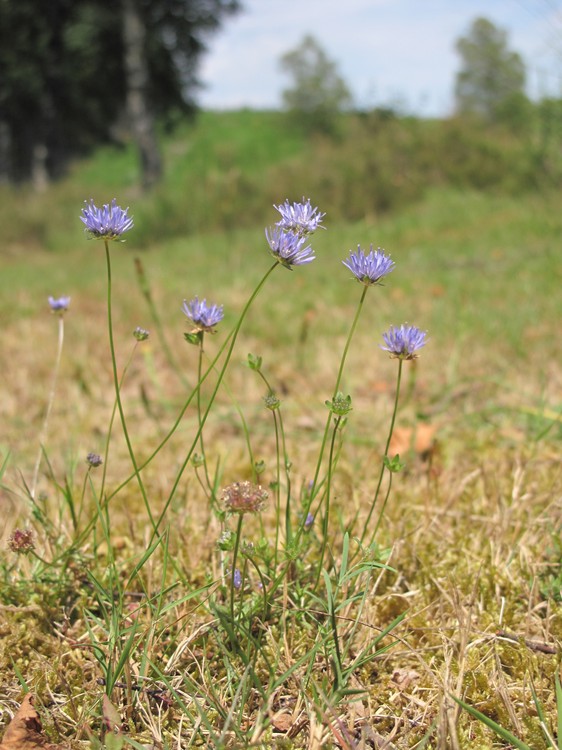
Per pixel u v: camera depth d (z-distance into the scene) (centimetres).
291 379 94
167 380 98
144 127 477
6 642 40
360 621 39
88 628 39
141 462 67
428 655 40
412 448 60
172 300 146
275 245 35
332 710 32
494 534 49
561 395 79
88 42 508
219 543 37
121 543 51
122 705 36
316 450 69
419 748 33
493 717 36
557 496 52
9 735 33
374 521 51
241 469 64
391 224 268
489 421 73
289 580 43
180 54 555
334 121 669
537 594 43
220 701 36
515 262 157
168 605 37
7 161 619
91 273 214
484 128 353
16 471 62
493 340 102
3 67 530
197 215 311
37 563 46
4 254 330
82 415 83
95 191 419
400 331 37
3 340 117
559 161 235
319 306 134
